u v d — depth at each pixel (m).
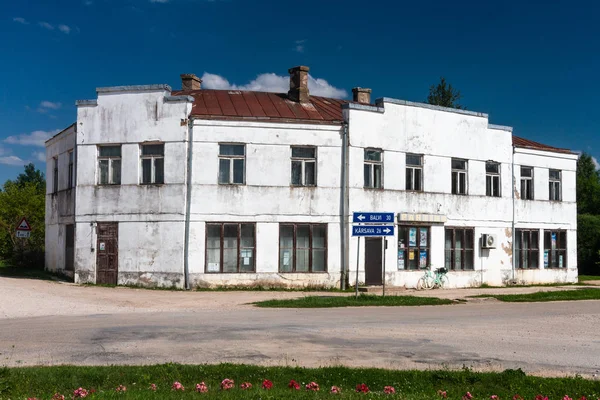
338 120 28.50
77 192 27.88
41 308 18.94
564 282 35.75
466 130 32.22
